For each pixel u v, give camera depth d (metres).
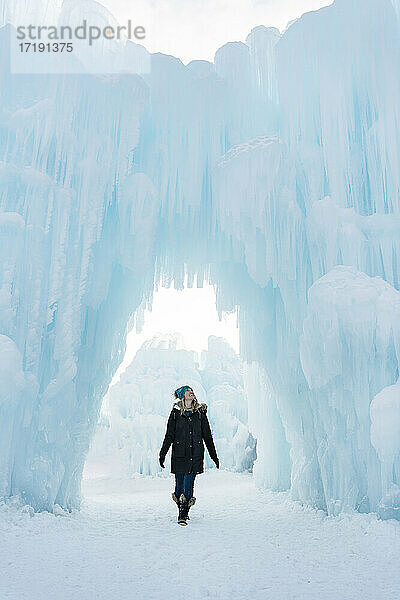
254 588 3.39
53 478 6.42
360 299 6.20
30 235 6.79
